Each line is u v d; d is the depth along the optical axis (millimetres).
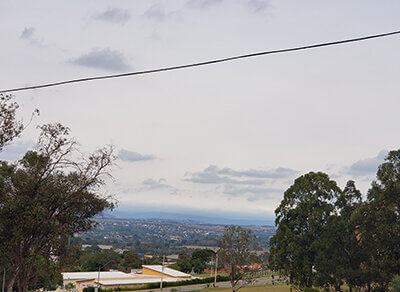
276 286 81625
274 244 56219
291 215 54844
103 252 130750
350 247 48750
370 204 46969
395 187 44688
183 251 137125
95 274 94000
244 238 70875
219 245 71250
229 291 74312
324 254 48969
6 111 21156
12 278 22766
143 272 105812
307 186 54062
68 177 22812
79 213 23688
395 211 45688
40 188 21875
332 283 49344
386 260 43531
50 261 26016
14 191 21766
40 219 21328
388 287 44719
